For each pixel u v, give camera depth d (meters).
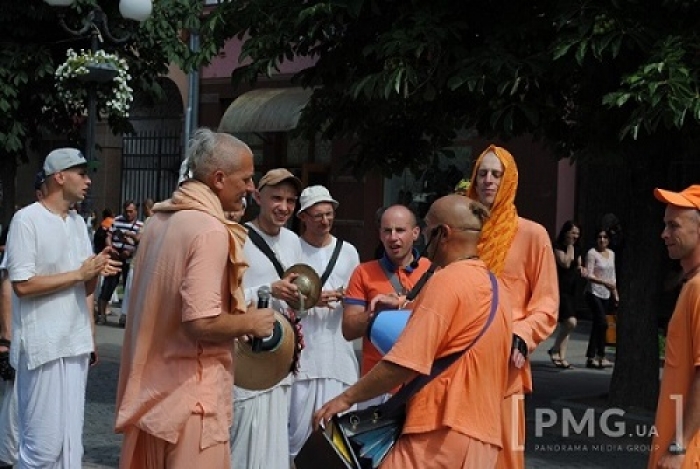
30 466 7.64
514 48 10.47
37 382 7.61
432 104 11.73
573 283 16.33
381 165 13.02
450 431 5.04
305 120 12.55
